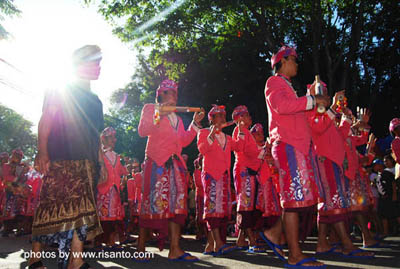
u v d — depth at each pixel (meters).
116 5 14.56
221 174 4.75
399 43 15.42
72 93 2.88
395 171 6.68
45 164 2.74
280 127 3.29
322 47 15.95
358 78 16.41
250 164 4.88
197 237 7.60
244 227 4.80
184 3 14.76
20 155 8.75
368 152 5.70
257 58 17.05
